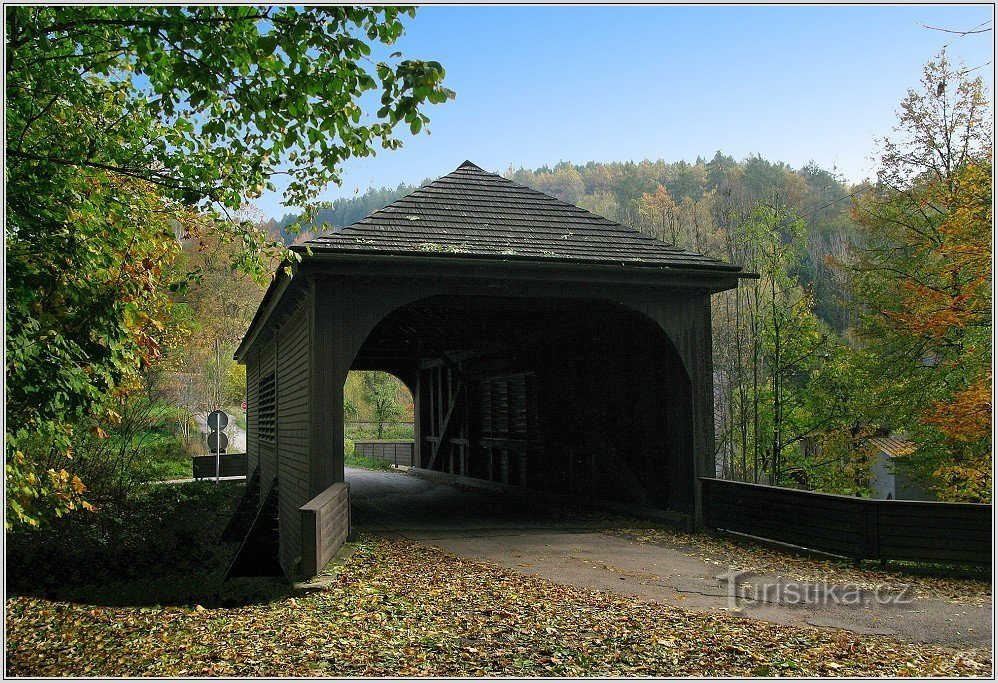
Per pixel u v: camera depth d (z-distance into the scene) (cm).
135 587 1240
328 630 602
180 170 761
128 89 837
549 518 1302
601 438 1384
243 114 666
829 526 930
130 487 1792
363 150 664
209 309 4184
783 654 543
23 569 1293
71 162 719
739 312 2364
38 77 742
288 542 1290
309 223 798
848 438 2014
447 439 2180
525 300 1220
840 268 2089
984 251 1608
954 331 1783
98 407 745
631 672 503
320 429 1040
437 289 1092
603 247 1153
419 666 512
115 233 804
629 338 1392
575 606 683
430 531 1160
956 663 535
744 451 2114
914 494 2425
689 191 5419
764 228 2030
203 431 3675
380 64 593
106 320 758
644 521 1246
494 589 754
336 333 1053
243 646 567
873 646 570
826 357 2052
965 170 1708
